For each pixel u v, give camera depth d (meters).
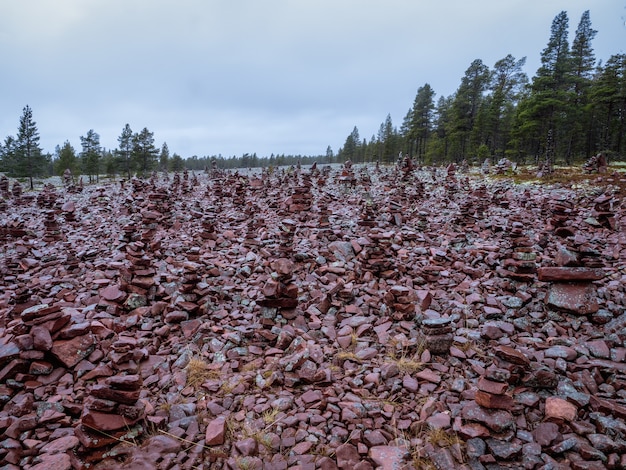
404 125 112.62
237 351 5.96
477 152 73.81
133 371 5.12
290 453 4.00
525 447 3.89
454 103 82.31
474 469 3.72
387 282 8.59
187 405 4.72
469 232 13.65
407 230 12.70
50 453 3.79
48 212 13.85
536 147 73.50
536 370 4.68
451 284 8.53
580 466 3.61
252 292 8.05
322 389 5.05
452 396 4.79
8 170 80.62
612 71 59.47
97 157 82.81
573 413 4.16
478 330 6.50
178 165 108.31
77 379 5.08
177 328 6.70
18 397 4.67
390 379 5.17
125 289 7.57
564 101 57.53
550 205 17.56
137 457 3.87
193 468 3.86
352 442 4.13
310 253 10.01
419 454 3.92
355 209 17.53
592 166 37.59
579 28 71.88
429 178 37.47
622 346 5.77
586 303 6.52
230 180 28.39
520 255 8.17
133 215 17.28
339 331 6.63
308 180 17.80
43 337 5.07
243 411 4.65
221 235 13.22
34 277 9.52
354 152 129.62
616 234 13.09
